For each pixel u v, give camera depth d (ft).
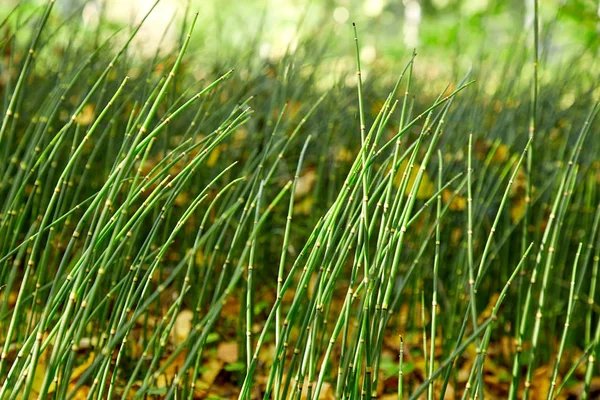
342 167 6.06
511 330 5.61
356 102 6.26
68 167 3.83
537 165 5.78
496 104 6.49
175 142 5.98
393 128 6.45
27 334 4.33
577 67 6.88
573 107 6.08
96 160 5.76
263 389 5.02
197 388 4.92
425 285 5.58
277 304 3.86
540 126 5.89
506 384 5.29
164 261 5.72
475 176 5.65
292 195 4.00
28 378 3.52
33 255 3.86
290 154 6.29
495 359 5.49
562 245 5.54
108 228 3.65
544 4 9.55
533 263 5.39
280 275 3.94
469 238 4.10
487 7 10.68
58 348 3.52
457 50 7.48
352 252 6.07
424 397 5.06
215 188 5.74
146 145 3.83
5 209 4.49
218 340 5.41
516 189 5.79
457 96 6.06
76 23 6.02
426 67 9.23
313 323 3.87
